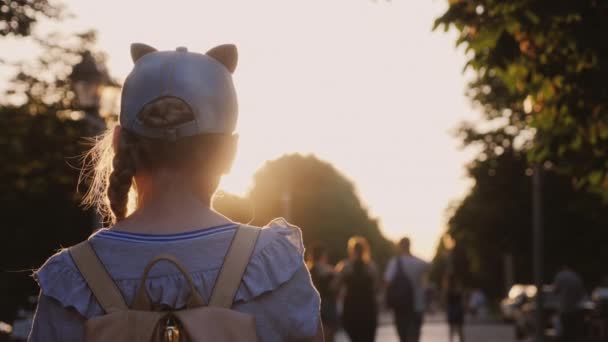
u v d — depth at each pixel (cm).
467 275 2639
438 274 12331
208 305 249
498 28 1213
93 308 249
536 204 3069
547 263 5141
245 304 251
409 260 1836
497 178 4844
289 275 254
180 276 251
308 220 11181
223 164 271
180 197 264
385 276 1850
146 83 264
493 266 7550
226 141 271
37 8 1587
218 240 257
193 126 262
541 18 1192
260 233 260
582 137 1351
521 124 3022
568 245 5031
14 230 2734
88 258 253
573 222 4969
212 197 273
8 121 2178
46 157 2241
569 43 1213
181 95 262
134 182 274
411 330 1831
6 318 2012
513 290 5547
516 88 1297
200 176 267
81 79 1855
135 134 265
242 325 246
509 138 4547
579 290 2794
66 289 250
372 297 1694
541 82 1276
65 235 2816
